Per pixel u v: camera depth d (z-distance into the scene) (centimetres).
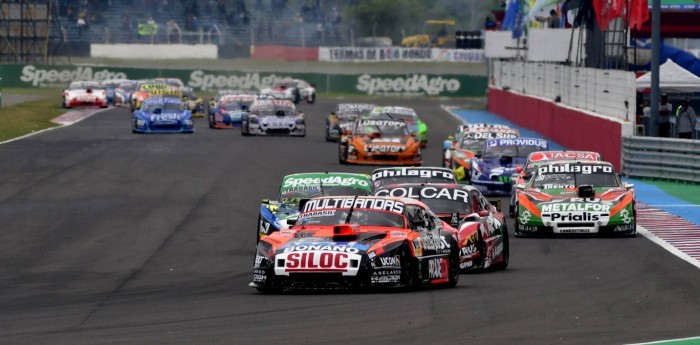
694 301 4934
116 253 7269
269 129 17338
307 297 5106
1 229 8338
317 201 5653
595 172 8244
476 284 5634
